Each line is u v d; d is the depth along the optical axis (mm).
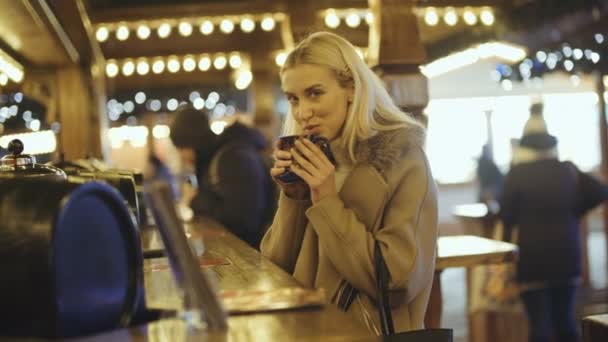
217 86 10234
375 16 3502
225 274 1933
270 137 8102
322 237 1848
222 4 5820
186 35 6312
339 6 5621
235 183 3977
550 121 15039
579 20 5738
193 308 1321
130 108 10562
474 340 5055
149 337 1273
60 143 5969
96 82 6375
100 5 5793
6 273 1225
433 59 7090
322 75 1979
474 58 6996
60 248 1228
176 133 4215
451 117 15094
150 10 5840
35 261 1213
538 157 5004
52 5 3934
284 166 1894
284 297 1497
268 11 5770
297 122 2098
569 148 15039
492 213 6238
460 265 3189
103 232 1323
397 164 1935
